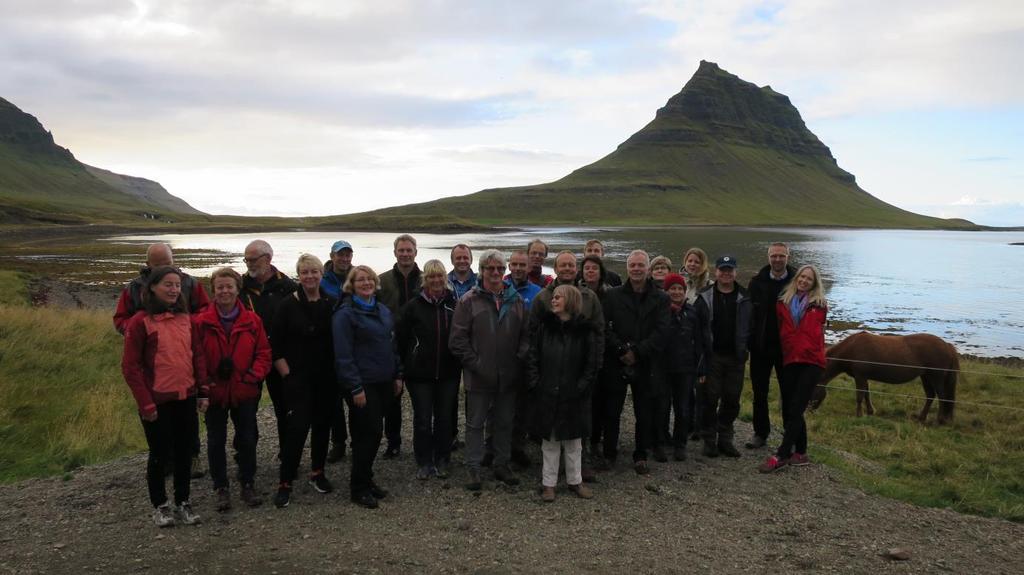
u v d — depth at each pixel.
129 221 149.12
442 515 5.64
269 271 6.94
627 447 7.89
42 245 75.75
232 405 5.74
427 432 6.54
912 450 8.27
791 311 7.08
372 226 169.75
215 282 5.68
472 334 6.29
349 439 8.16
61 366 11.28
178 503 5.41
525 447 7.87
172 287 5.25
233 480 6.59
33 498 6.08
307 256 5.99
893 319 27.89
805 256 70.12
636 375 6.84
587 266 7.09
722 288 7.46
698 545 5.09
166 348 5.20
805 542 5.21
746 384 12.77
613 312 6.82
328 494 6.17
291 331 5.91
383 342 5.95
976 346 22.19
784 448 7.02
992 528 5.73
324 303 6.07
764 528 5.47
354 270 5.98
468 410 6.36
